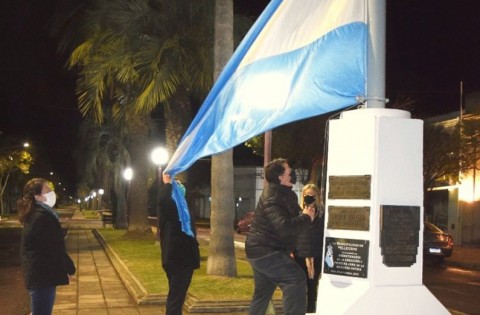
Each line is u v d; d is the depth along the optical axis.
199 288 10.80
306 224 5.27
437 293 13.92
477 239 28.88
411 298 4.52
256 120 5.21
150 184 34.59
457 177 28.56
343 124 4.77
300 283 5.40
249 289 10.74
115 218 38.94
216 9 12.50
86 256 19.86
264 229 5.50
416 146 4.64
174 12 16.38
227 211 12.55
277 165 5.54
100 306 10.59
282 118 5.05
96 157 49.84
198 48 15.48
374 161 4.53
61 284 6.33
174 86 15.50
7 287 14.34
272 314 7.69
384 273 4.50
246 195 55.94
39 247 6.25
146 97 15.53
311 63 5.02
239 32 16.42
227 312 9.66
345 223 4.68
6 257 21.75
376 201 4.50
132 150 25.75
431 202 33.75
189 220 7.50
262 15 5.34
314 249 7.46
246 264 15.57
